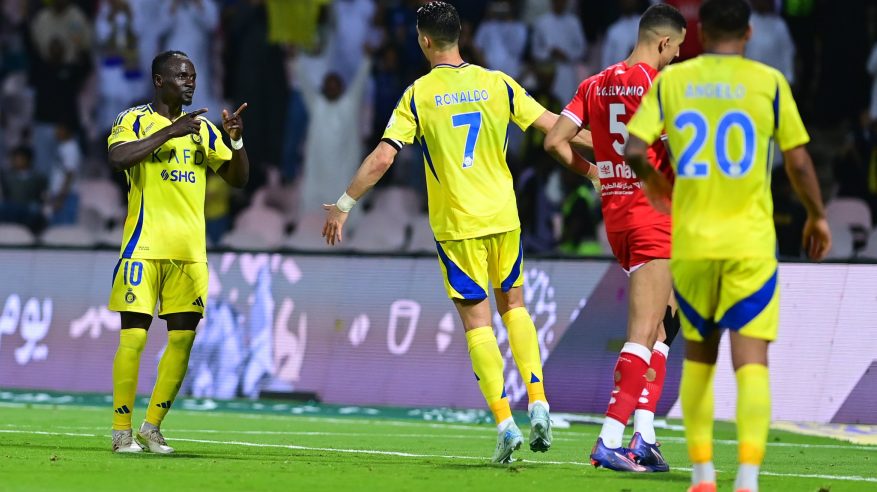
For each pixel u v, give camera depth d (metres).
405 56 57.94
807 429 34.84
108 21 63.12
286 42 58.41
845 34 54.41
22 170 61.84
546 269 39.81
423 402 40.28
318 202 56.91
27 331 45.12
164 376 25.56
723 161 18.14
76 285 44.72
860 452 29.30
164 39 61.72
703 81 18.47
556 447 29.06
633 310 23.62
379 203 56.25
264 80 58.47
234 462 23.58
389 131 24.08
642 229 23.56
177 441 28.95
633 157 18.72
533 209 50.50
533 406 23.67
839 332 36.69
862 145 52.03
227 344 42.91
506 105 24.33
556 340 39.22
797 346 36.84
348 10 58.88
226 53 61.44
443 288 40.78
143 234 25.39
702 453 18.28
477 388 39.75
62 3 63.84
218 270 43.44
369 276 41.81
